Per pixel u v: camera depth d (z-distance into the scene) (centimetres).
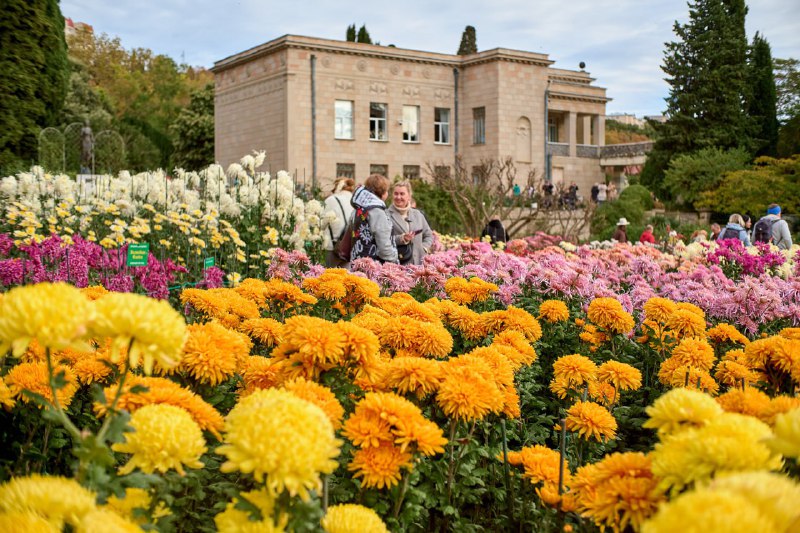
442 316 343
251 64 3231
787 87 4072
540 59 3394
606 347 403
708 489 96
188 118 4434
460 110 3431
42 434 220
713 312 469
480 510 247
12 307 117
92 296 298
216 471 193
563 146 3956
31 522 103
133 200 766
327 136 3100
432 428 170
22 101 1448
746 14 3738
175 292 478
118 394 133
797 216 3027
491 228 1146
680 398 146
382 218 569
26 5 1447
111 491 136
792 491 97
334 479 198
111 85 6081
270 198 747
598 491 148
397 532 183
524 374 335
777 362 251
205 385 214
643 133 7475
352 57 3150
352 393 209
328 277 366
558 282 480
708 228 2358
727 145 3638
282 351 211
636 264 606
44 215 732
